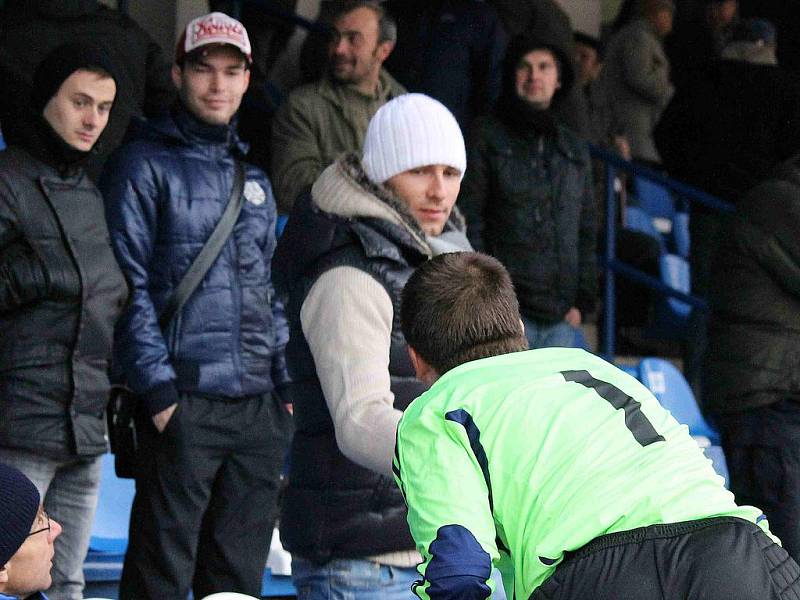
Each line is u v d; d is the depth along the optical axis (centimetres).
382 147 1228
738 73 2898
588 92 3369
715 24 3575
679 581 820
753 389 1925
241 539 1619
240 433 1605
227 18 1653
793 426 1917
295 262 1203
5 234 1423
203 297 1602
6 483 1084
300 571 1232
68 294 1444
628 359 2864
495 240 2242
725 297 1962
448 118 1246
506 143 2242
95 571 1842
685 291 3012
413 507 873
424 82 2650
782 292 1928
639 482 854
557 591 840
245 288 1633
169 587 1557
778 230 1908
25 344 1424
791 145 2877
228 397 1593
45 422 1430
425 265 977
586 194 2334
